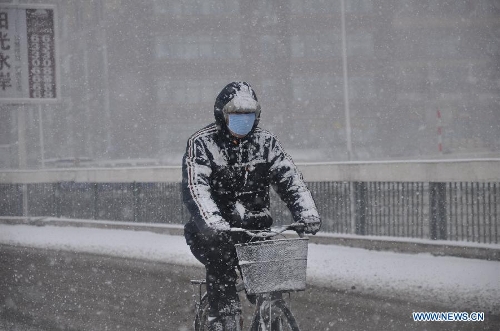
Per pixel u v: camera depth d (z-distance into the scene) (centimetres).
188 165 560
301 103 9000
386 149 8925
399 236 1274
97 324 913
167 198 1770
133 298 1073
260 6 9019
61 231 1961
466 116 9200
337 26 9044
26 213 2236
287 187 575
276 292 541
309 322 862
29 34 2612
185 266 1323
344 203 1373
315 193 1430
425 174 1218
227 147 570
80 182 2067
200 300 649
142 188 1855
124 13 8694
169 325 891
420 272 1067
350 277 1084
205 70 8900
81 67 9144
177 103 8831
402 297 947
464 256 1147
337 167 1380
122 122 8725
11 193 2264
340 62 9038
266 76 9031
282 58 8988
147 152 8719
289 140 8975
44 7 2617
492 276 1003
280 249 517
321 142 9000
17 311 1012
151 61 8756
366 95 9056
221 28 8950
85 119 9038
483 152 6831
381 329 814
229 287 584
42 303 1066
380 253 1251
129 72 8744
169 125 8806
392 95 9056
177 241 1611
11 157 5184
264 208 587
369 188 1324
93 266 1395
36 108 8869
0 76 2591
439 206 1203
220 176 570
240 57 9012
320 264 1193
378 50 9088
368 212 1327
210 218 529
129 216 1900
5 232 2025
